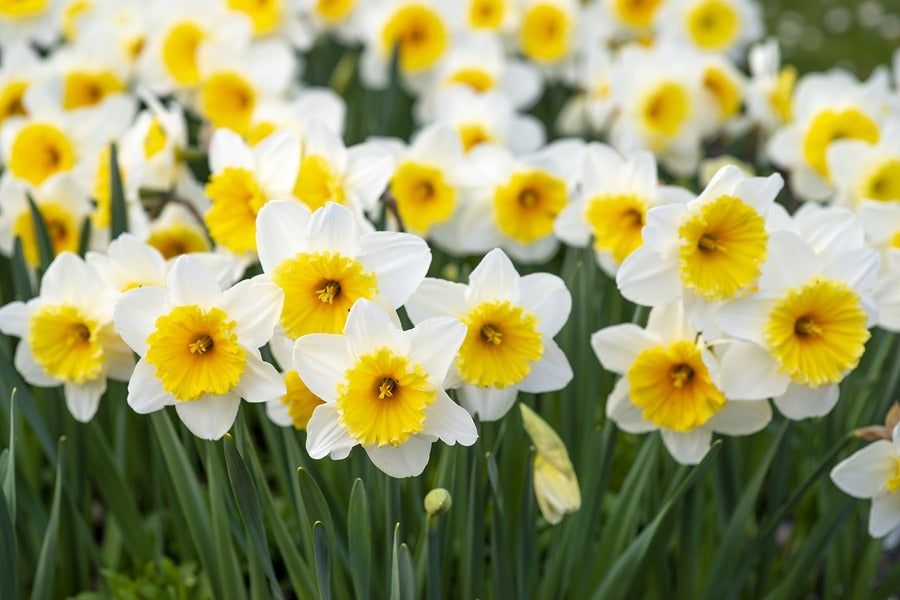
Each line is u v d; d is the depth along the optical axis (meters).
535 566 0.98
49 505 1.17
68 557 1.06
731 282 0.91
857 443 1.03
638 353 0.95
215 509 0.96
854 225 0.94
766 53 1.46
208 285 0.88
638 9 1.72
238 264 0.98
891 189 1.15
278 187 0.96
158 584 1.06
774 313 0.91
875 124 1.23
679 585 1.02
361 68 1.80
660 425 0.95
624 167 1.02
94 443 1.03
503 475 0.99
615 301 1.11
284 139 0.97
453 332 0.87
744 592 1.08
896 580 1.03
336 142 0.99
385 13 1.55
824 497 1.06
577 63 1.71
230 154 0.98
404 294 0.89
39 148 1.19
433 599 0.94
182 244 1.11
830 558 1.07
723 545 1.00
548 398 1.03
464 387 0.92
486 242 1.13
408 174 1.12
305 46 1.53
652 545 1.00
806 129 1.25
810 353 0.92
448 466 0.96
